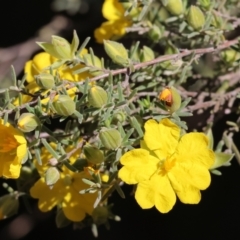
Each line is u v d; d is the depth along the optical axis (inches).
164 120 6.2
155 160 6.3
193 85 8.4
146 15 8.1
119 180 6.5
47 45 6.9
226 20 7.6
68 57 6.9
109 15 8.4
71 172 7.2
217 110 8.0
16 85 6.6
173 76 7.7
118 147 6.3
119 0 7.6
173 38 8.2
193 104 8.3
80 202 7.3
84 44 6.9
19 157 6.1
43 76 6.3
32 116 6.2
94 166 6.6
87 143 6.5
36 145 6.5
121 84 6.8
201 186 6.2
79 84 6.5
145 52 7.3
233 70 8.1
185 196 6.2
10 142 6.3
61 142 6.7
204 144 6.2
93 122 6.9
